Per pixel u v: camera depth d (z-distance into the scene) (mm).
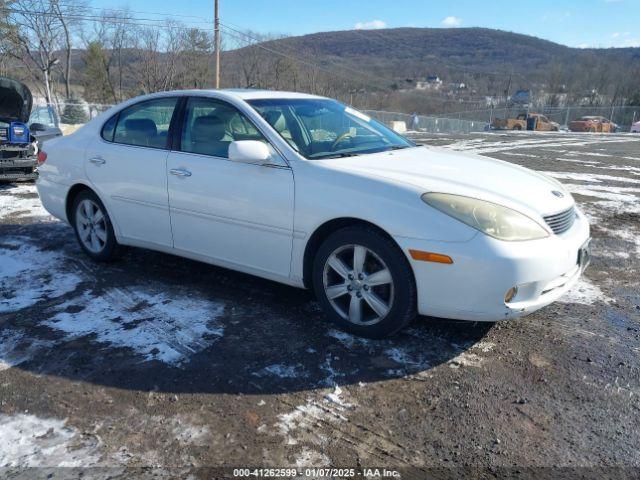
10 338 3436
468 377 3004
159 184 4199
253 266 3832
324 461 2354
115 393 2848
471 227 2992
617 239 5824
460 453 2410
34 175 8781
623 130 45062
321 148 3781
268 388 2895
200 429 2559
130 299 4047
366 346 3338
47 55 33562
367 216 3197
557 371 3072
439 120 37688
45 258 5027
